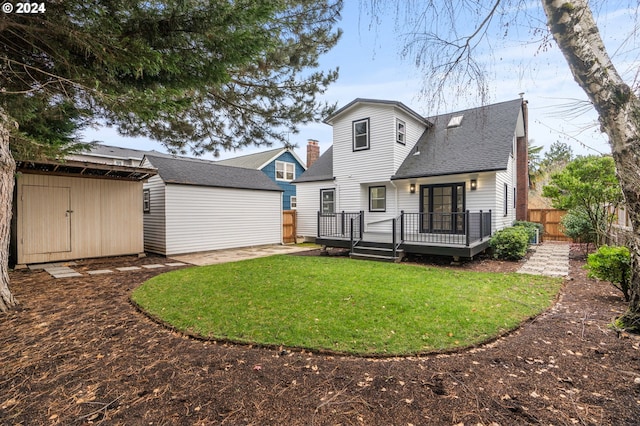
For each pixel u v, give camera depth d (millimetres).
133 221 9555
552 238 13281
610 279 4477
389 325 3570
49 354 3002
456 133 11531
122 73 4316
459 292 4848
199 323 3705
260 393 2350
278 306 4250
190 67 4469
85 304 4625
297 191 14812
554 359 2824
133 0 3662
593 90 2854
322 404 2211
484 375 2576
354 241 9219
